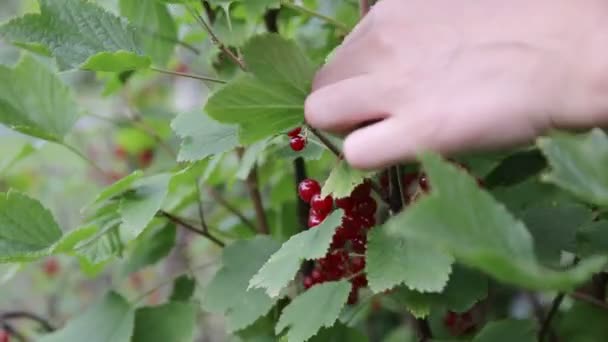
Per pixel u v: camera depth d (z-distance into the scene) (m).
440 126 0.43
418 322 0.60
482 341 0.56
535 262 0.36
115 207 0.58
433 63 0.44
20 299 1.33
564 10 0.43
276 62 0.45
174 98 1.30
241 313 0.58
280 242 0.60
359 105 0.44
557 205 0.54
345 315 0.62
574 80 0.42
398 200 0.51
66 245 0.54
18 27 0.51
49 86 0.62
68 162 1.22
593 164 0.38
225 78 0.64
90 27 0.52
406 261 0.46
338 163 0.49
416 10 0.45
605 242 0.50
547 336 0.65
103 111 1.19
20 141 0.98
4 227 0.56
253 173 0.71
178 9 0.70
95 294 1.25
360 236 0.53
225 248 0.61
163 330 0.65
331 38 0.66
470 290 0.51
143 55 0.51
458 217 0.35
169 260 1.17
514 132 0.42
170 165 0.80
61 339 0.64
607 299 0.67
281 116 0.47
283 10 0.66
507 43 0.43
